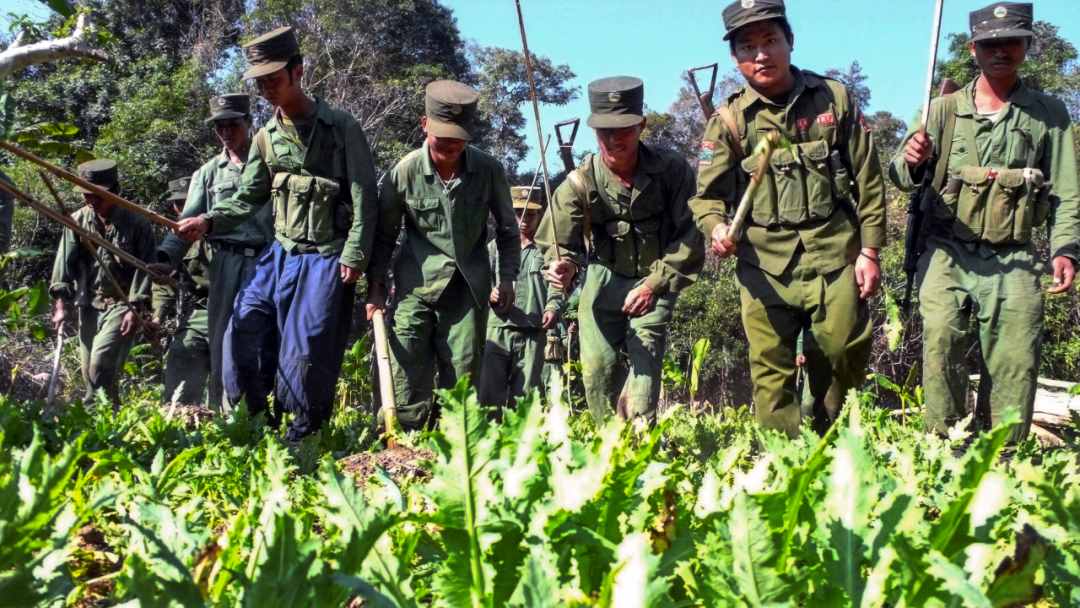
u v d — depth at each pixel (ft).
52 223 67.00
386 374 18.35
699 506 7.52
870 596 5.30
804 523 6.13
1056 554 5.66
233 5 116.06
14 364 44.83
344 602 5.39
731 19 17.03
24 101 88.22
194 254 29.58
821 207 17.10
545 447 6.16
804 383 21.39
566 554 5.69
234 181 26.71
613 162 20.11
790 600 5.04
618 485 5.92
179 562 4.72
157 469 10.11
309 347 20.12
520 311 32.19
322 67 114.11
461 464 5.54
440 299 21.65
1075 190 18.06
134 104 86.69
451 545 5.52
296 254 20.61
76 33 12.70
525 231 33.06
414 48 123.03
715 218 17.39
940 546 5.45
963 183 18.20
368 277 21.74
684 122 167.94
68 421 13.83
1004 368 18.07
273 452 8.62
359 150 20.51
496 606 5.52
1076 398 27.76
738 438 15.16
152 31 111.34
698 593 5.58
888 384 23.66
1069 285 18.02
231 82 96.99
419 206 21.43
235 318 21.25
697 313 74.18
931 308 18.47
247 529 6.73
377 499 8.45
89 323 31.22
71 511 6.42
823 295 17.19
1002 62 17.93
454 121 21.16
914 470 10.10
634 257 20.71
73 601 6.80
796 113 17.11
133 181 84.02
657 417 20.25
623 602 4.86
